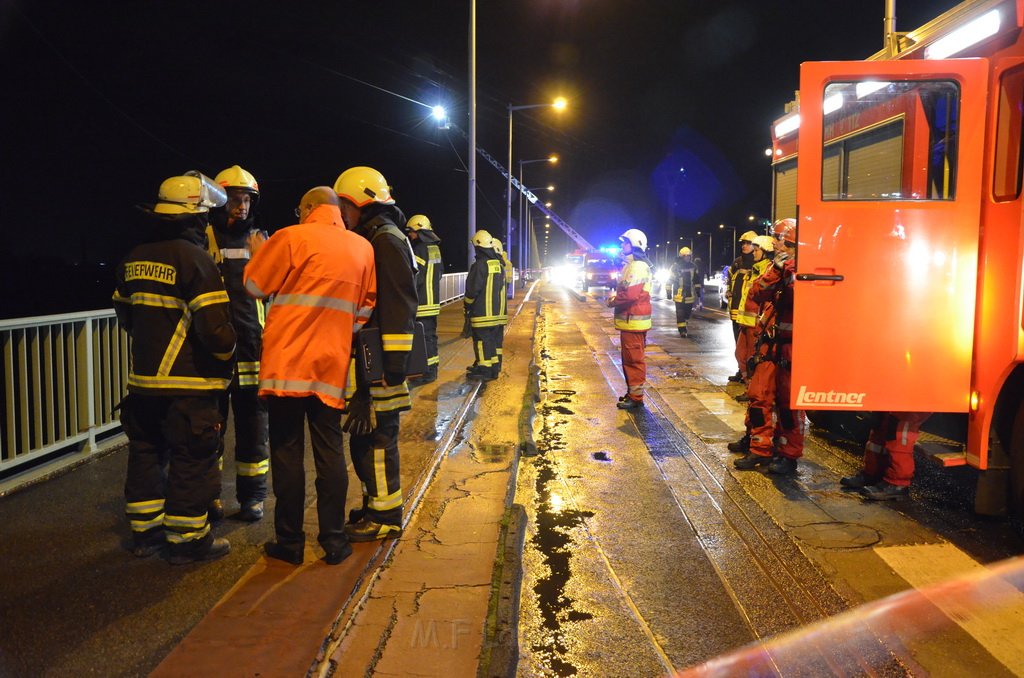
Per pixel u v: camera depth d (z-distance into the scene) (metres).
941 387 5.02
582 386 10.77
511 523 4.71
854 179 5.19
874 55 6.42
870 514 5.35
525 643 3.56
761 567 4.42
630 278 8.89
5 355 5.16
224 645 3.11
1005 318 4.73
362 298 4.02
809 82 4.95
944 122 5.05
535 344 15.53
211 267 3.84
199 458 3.91
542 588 4.16
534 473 6.41
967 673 3.30
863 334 5.04
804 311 5.07
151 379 3.84
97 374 6.07
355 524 4.42
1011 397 4.92
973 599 4.00
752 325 6.48
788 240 6.01
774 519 5.23
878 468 5.78
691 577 4.29
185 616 3.38
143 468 4.02
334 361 3.88
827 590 4.10
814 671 3.31
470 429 7.42
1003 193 4.77
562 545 4.79
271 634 3.21
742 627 3.71
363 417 4.11
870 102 5.22
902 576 4.30
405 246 4.17
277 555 4.03
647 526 5.11
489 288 10.07
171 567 3.92
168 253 3.81
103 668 2.96
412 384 9.76
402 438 6.86
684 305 17.08
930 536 4.91
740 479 6.20
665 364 12.86
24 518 4.61
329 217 4.00
